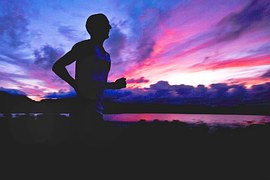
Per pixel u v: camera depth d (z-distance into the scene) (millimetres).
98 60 1594
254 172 1201
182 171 1184
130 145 1498
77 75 1581
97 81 1593
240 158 1380
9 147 1444
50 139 1543
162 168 1248
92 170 1209
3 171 1147
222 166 1261
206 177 1136
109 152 1416
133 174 1154
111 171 1183
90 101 1567
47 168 1191
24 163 1256
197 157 1382
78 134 1535
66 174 1140
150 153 1416
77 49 1533
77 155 1379
